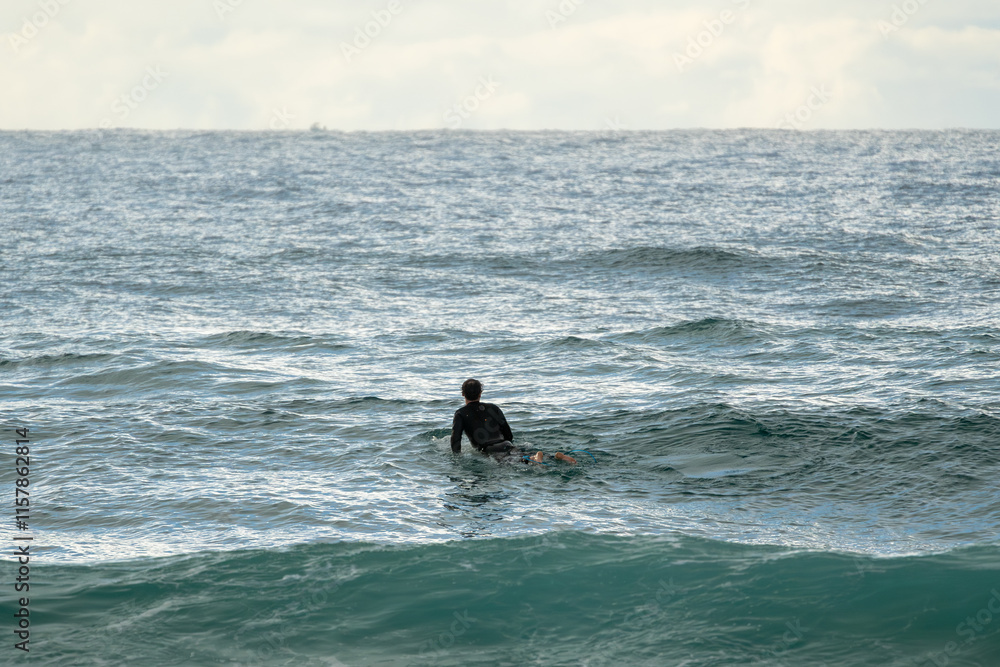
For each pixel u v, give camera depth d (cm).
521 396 1227
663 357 1473
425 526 750
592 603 594
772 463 915
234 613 582
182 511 796
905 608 571
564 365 1430
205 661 521
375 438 1032
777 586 608
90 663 516
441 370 1415
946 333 1603
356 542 698
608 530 734
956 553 650
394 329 1794
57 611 582
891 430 997
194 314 1975
